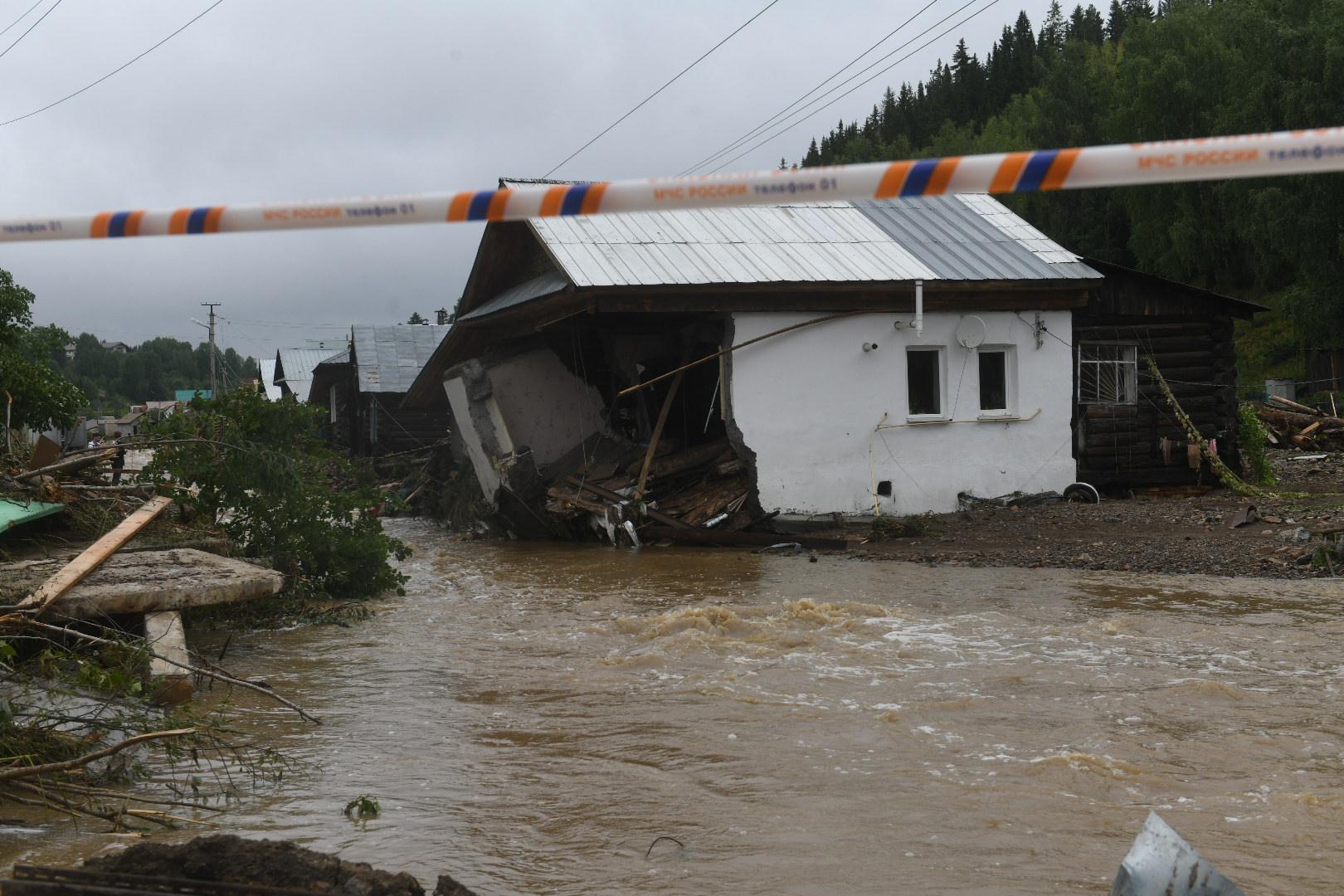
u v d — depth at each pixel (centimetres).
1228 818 486
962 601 1073
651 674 796
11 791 521
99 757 518
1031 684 736
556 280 1869
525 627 1019
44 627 736
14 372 1652
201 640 983
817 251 1836
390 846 464
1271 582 1134
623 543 1703
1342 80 4119
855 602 1052
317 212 225
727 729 643
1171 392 1938
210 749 613
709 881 421
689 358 1955
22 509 1091
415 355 3738
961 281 1755
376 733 658
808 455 1752
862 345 1767
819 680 760
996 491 1834
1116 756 577
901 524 1623
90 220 233
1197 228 5016
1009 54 9775
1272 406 3409
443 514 2400
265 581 886
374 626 1055
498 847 462
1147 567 1238
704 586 1247
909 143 9038
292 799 532
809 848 454
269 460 1197
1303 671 761
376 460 3338
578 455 2092
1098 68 6350
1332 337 4406
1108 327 1917
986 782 539
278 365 5912
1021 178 192
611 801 522
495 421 1958
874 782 541
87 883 333
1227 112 4581
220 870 336
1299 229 4250
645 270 1691
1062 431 1870
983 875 421
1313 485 2061
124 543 1003
